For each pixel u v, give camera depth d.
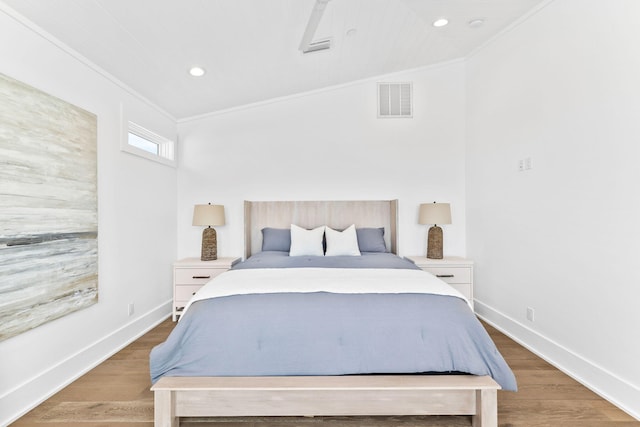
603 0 1.99
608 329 1.95
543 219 2.51
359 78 3.78
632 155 1.82
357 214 3.79
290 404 1.61
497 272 3.13
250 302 1.80
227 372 1.66
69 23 1.94
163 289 3.45
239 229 3.86
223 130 3.86
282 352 1.67
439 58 3.63
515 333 2.83
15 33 1.78
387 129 3.84
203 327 1.71
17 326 1.76
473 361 1.66
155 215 3.31
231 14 2.16
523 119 2.75
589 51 2.09
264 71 3.10
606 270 1.97
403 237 3.82
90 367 2.31
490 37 3.15
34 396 1.87
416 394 1.62
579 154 2.17
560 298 2.34
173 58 2.57
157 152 3.70
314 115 3.85
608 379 1.93
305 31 2.32
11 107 1.73
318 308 1.76
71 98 2.19
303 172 3.86
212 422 1.75
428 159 3.81
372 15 2.56
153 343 2.79
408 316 1.74
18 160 1.77
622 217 1.88
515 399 1.92
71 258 2.14
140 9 1.94
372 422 1.75
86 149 2.29
